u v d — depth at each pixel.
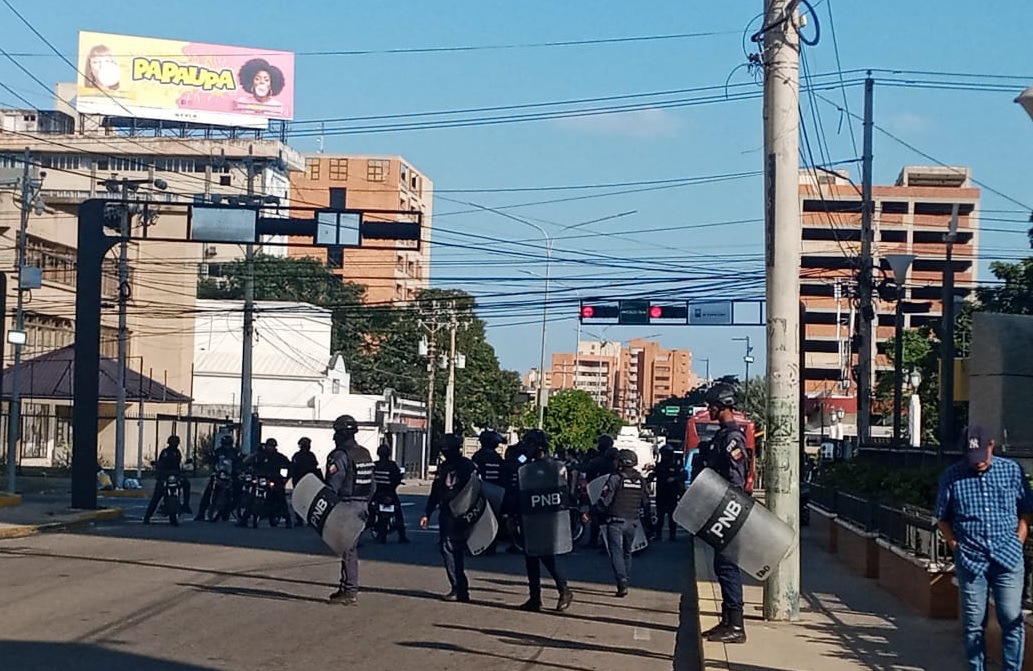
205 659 10.57
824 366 98.19
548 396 85.00
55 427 50.25
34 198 37.84
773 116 13.11
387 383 82.00
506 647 11.92
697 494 10.29
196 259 57.66
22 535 22.92
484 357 88.19
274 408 61.81
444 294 86.62
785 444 13.11
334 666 10.48
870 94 33.75
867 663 10.59
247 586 15.85
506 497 17.95
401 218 116.31
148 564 18.16
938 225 90.12
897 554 15.58
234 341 69.06
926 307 50.25
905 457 24.56
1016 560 8.86
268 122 94.38
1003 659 8.90
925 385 52.84
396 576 17.95
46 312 49.91
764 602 13.28
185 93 92.69
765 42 13.14
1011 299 47.12
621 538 16.70
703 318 38.41
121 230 35.41
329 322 71.62
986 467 8.93
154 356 56.28
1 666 9.90
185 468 51.56
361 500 14.45
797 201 13.16
